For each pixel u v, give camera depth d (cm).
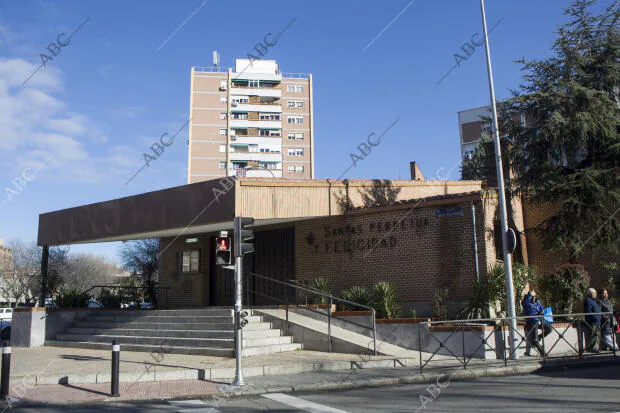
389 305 1562
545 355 1273
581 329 1357
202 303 2162
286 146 8469
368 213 1773
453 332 1355
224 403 902
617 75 1805
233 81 8494
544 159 1831
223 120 8319
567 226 1727
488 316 1445
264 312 1653
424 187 2059
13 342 1947
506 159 1911
